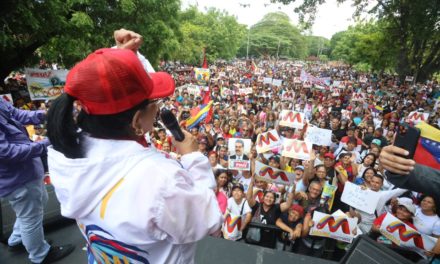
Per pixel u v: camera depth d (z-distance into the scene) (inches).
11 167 74.7
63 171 36.9
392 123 387.9
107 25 426.9
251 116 434.0
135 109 37.0
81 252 93.2
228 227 161.5
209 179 45.1
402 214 161.8
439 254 124.2
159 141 285.7
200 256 99.0
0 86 448.5
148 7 450.9
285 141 224.2
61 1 344.8
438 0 639.1
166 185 34.9
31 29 340.5
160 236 36.5
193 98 581.6
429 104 675.4
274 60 3745.1
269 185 215.5
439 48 989.2
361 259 77.0
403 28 889.5
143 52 491.8
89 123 37.5
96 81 33.3
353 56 1753.2
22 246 93.7
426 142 51.0
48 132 36.5
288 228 165.6
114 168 35.5
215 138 349.1
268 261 98.3
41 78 336.2
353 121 446.6
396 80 1390.3
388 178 51.5
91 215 36.9
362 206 181.5
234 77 1288.1
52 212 105.3
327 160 221.8
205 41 1894.7
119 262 39.9
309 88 820.0
